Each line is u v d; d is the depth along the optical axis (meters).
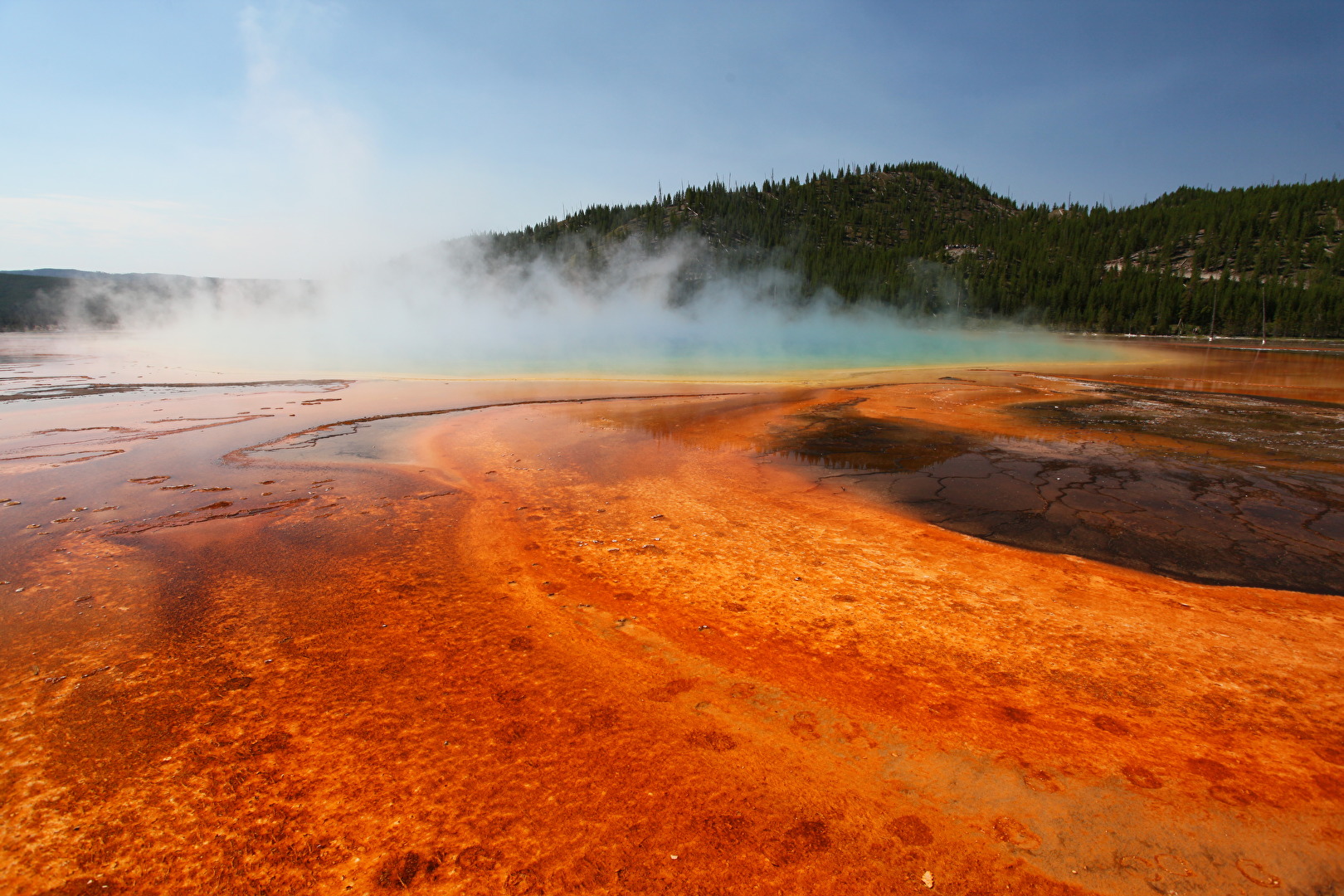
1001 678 3.80
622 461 9.57
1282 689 3.67
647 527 6.59
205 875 2.48
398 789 2.92
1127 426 12.42
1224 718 3.40
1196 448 10.38
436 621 4.55
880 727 3.35
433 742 3.24
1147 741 3.22
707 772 3.03
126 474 8.77
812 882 2.42
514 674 3.87
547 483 8.33
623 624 4.50
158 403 15.32
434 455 9.95
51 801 2.88
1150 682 3.75
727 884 2.41
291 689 3.72
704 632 4.38
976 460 9.69
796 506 7.37
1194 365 26.95
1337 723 3.34
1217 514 6.96
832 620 4.55
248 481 8.41
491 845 2.60
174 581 5.29
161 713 3.51
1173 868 2.47
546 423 12.80
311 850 2.58
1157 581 5.23
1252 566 5.54
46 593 5.07
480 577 5.33
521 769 3.04
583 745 3.21
